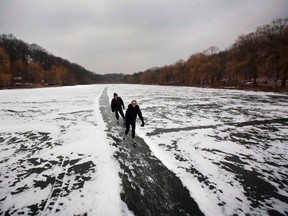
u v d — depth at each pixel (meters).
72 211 3.55
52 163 5.52
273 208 3.68
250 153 6.27
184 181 4.55
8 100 21.62
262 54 39.75
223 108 15.64
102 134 8.16
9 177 4.80
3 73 60.28
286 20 39.31
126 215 3.44
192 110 14.70
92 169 5.12
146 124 10.15
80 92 34.88
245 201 3.87
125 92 36.09
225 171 5.07
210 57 72.19
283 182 4.58
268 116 12.24
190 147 6.75
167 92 36.28
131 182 4.50
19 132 8.68
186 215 3.46
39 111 14.18
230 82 56.75
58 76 93.44
